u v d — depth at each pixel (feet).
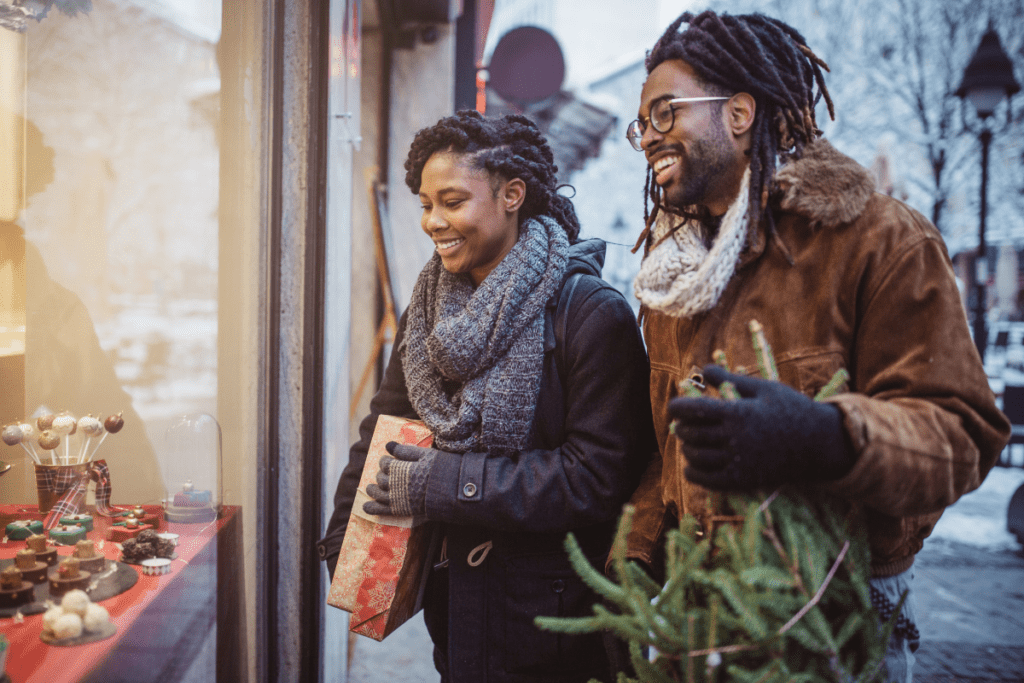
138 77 5.41
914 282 3.38
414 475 4.67
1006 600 11.85
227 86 6.07
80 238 5.39
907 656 3.79
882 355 3.44
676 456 4.20
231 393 6.19
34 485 5.38
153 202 5.58
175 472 5.71
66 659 3.58
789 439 2.89
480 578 4.90
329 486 7.22
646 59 4.12
